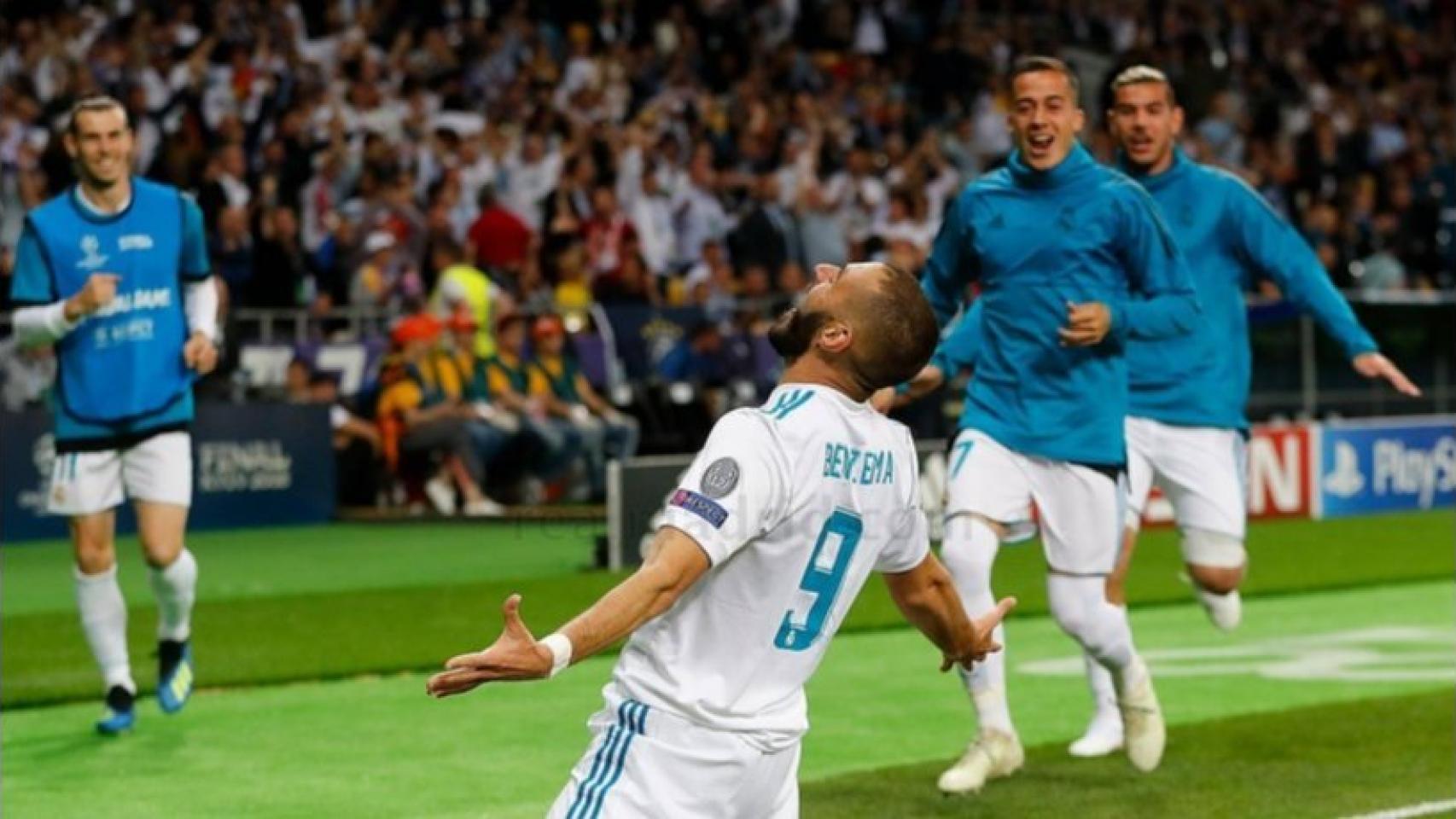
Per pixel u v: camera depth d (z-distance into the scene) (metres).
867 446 10.74
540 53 55.09
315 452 44.03
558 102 54.94
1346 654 26.56
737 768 10.43
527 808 17.48
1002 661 17.75
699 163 52.38
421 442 42.69
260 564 36.78
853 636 27.88
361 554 38.22
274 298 44.09
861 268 10.86
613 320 45.50
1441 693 23.23
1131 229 17.80
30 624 29.03
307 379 44.16
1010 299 17.98
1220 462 20.38
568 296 46.25
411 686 23.88
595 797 10.38
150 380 20.55
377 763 19.39
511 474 43.72
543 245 47.59
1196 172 20.52
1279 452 45.88
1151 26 69.50
